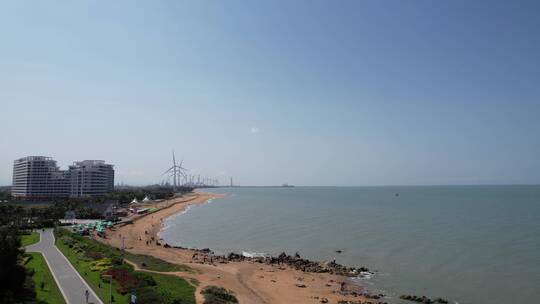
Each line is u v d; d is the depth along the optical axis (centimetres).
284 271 8600
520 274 7981
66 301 5012
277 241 12738
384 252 10494
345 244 11825
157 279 6644
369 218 18500
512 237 12162
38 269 6481
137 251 10156
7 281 4984
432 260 9400
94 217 16650
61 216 15750
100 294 5328
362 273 8469
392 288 7362
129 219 17375
